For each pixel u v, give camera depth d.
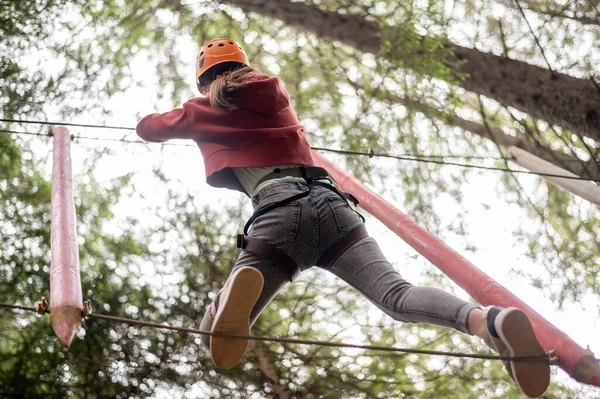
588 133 8.36
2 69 9.12
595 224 9.56
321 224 3.83
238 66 4.40
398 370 8.73
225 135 3.99
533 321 3.88
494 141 9.21
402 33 8.76
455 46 9.04
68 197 4.36
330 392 8.48
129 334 8.42
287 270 3.80
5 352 8.21
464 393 8.76
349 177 5.41
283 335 8.77
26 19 9.25
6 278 8.45
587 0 8.82
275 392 8.42
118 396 8.20
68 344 3.31
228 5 9.93
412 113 9.55
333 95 9.81
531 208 9.66
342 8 9.55
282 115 4.12
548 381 3.45
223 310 3.45
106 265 8.67
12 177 8.83
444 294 3.59
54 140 5.09
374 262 3.83
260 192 3.91
